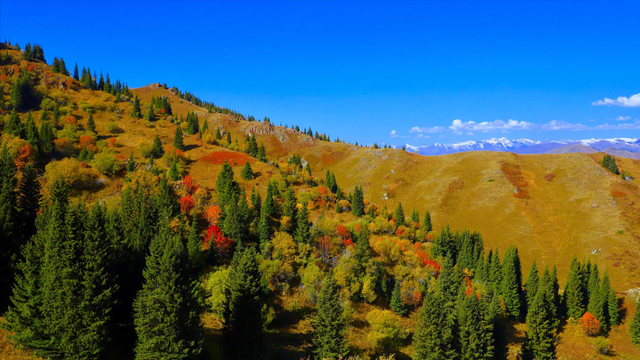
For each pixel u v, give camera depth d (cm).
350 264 7556
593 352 7569
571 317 8688
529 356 6900
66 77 19612
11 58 19175
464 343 5409
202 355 4144
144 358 3553
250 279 4512
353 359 4934
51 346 3472
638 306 7919
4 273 4166
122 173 10538
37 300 3594
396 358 5822
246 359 4300
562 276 11456
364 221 10531
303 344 5506
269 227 8681
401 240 10356
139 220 6531
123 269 4359
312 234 8531
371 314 6288
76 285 3519
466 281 9462
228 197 9450
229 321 4431
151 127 17625
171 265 3697
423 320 5356
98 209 4156
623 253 11581
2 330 3738
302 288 6969
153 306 3597
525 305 9356
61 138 11888
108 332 3669
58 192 6100
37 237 4059
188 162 13425
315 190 12069
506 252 10638
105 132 15162
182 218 7925
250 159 14688
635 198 13950
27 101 15262
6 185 5272
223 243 7062
